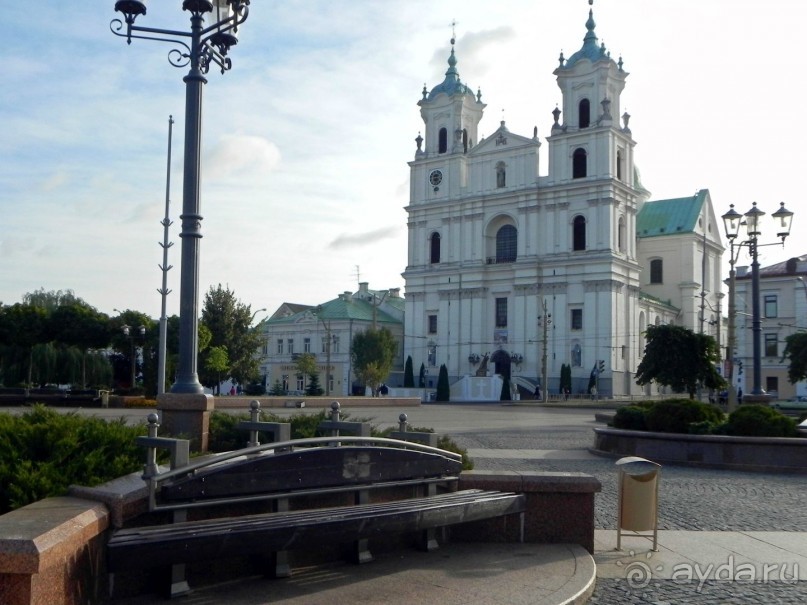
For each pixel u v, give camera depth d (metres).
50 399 40.97
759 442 17.11
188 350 9.55
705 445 17.67
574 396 72.50
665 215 94.50
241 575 6.60
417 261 86.12
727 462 17.36
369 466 7.38
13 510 5.52
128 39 9.82
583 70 78.38
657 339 42.41
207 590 6.23
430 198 86.12
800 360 45.75
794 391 67.38
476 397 73.00
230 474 6.27
